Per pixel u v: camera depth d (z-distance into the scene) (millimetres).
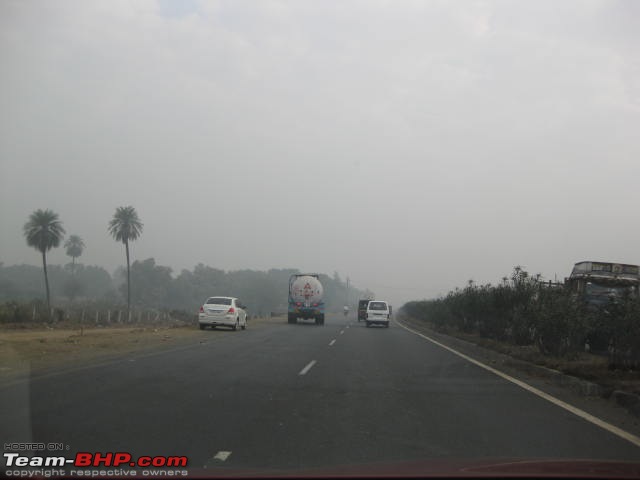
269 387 10562
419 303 54625
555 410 8945
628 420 8359
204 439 6699
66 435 6727
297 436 6941
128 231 72875
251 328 31359
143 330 28094
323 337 24516
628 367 11992
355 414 8336
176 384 10648
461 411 8695
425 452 6285
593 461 4160
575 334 14516
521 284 20188
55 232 64750
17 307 31562
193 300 133625
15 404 8461
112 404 8594
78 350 16609
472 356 17609
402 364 14945
